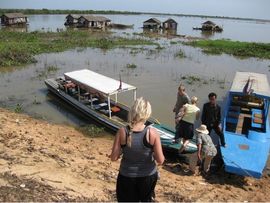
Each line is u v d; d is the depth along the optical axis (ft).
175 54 129.80
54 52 127.75
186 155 40.14
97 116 53.06
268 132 40.91
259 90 47.24
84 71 64.44
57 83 70.64
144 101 12.70
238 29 387.96
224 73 96.68
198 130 33.96
